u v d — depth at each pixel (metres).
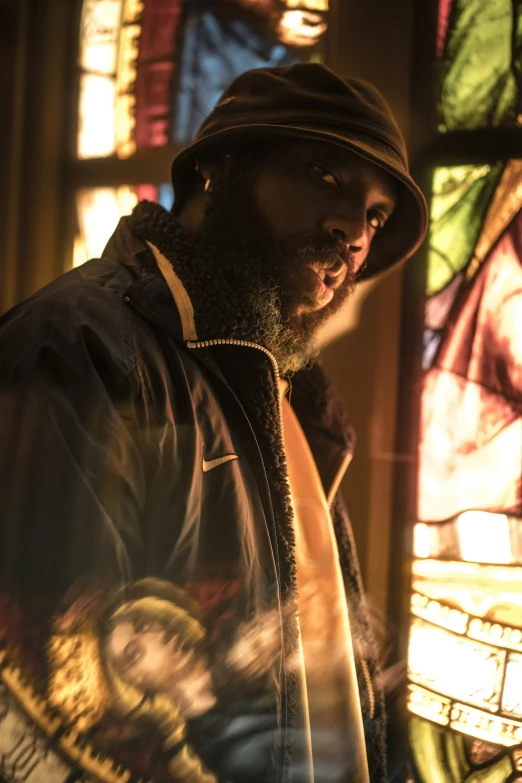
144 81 1.67
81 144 1.71
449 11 1.45
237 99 1.01
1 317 0.85
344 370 1.42
